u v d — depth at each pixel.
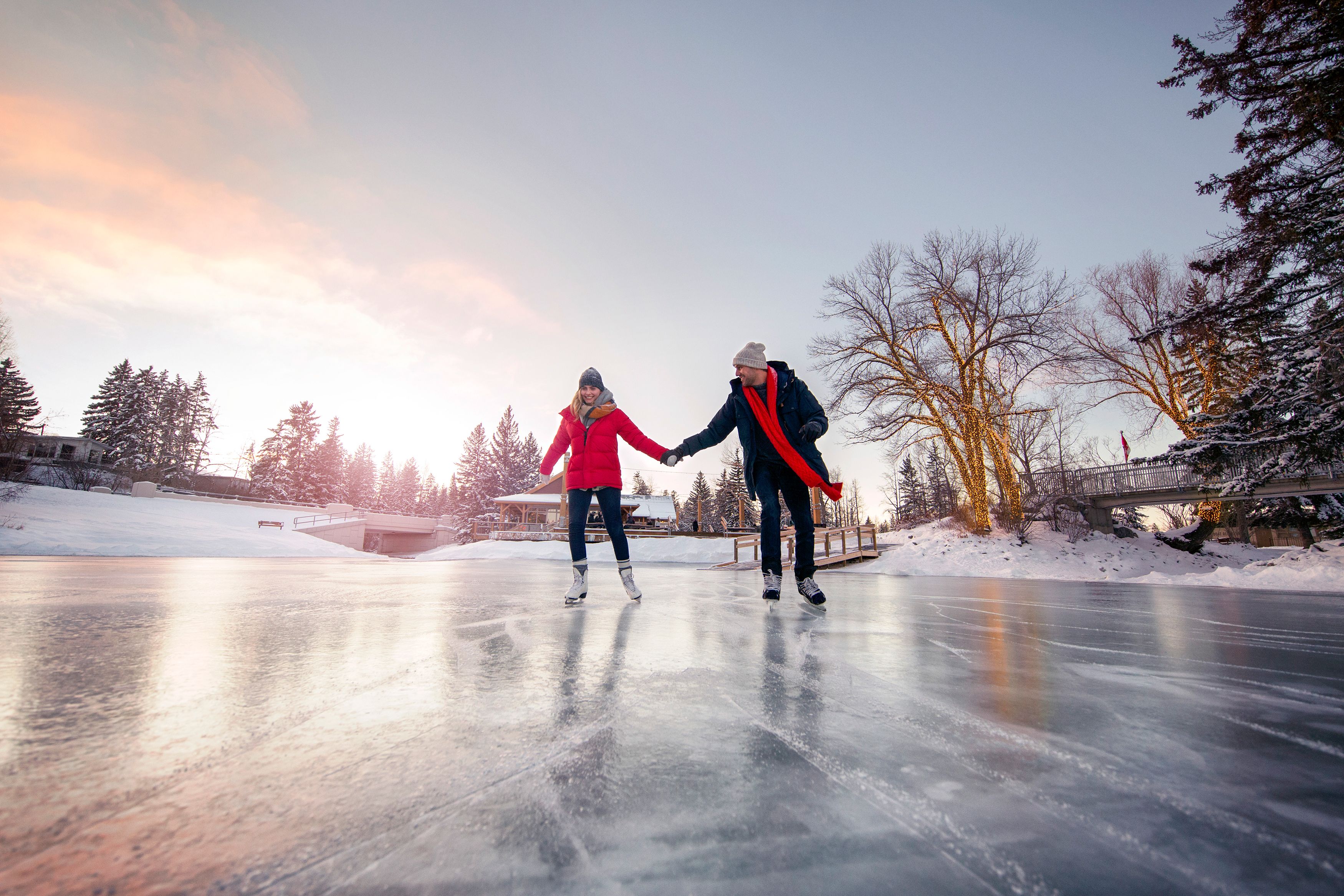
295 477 60.41
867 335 22.06
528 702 1.29
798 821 0.74
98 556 14.57
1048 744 1.04
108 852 0.63
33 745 0.96
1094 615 3.43
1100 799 0.81
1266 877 0.61
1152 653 2.06
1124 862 0.65
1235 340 10.62
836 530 14.80
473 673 1.58
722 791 0.83
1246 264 9.77
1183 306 18.89
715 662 1.78
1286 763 0.95
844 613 3.36
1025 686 1.50
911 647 2.11
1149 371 21.17
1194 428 11.09
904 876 0.62
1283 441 9.65
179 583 4.74
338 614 2.83
